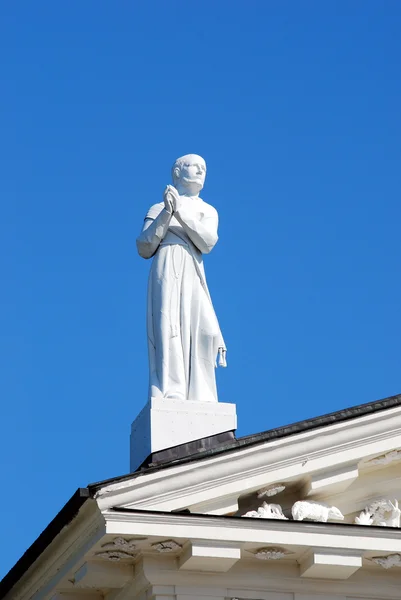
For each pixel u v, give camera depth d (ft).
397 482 100.32
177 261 104.32
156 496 92.02
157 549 93.35
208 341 102.89
